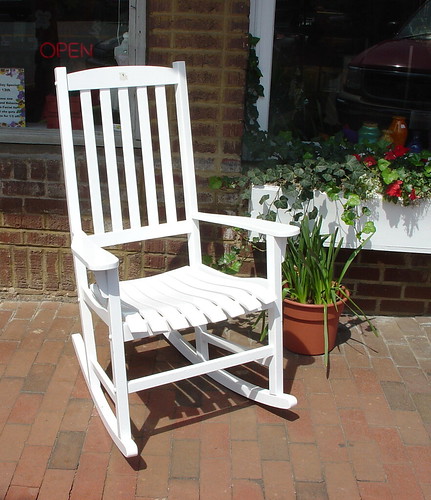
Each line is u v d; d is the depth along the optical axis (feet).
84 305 8.11
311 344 9.45
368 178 9.44
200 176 10.18
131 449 7.04
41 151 10.14
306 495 6.94
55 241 10.56
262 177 9.63
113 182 8.61
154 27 9.57
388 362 9.46
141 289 8.23
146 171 8.77
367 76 10.99
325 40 10.71
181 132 8.88
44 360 9.21
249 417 8.17
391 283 10.65
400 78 10.96
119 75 8.45
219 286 8.16
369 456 7.54
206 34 9.54
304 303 9.23
